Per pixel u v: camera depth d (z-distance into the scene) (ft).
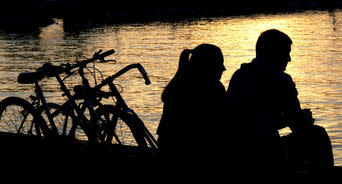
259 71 13.19
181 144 13.47
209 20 242.37
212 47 13.20
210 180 13.46
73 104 19.76
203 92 13.21
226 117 13.38
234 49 127.65
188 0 305.53
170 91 13.64
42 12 288.30
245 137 13.50
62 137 19.98
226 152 13.46
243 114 13.35
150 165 16.65
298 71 85.20
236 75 13.53
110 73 92.22
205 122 13.20
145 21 259.80
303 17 225.35
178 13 299.17
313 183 13.73
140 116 52.95
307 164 14.76
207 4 306.76
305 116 13.61
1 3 278.46
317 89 67.15
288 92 13.32
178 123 13.42
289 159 14.80
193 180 13.60
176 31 194.59
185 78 13.41
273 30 13.20
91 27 246.06
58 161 19.13
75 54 135.03
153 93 67.21
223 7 306.35
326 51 112.78
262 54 13.24
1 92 74.43
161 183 14.85
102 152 18.78
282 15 245.24
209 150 13.32
